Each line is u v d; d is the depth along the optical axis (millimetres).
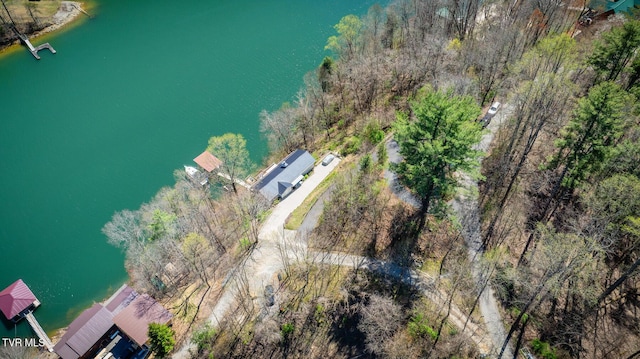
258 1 167000
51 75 139375
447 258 73188
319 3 164000
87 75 138250
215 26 155250
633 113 72750
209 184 101000
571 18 121000
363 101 114938
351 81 111062
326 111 115000
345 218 81562
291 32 149750
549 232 64375
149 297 78062
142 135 117688
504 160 83188
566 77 85625
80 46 150250
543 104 78000
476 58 99875
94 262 92438
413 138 66688
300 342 67625
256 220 87312
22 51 149625
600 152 64562
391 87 115750
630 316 62344
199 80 132875
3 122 124375
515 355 61219
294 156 98812
